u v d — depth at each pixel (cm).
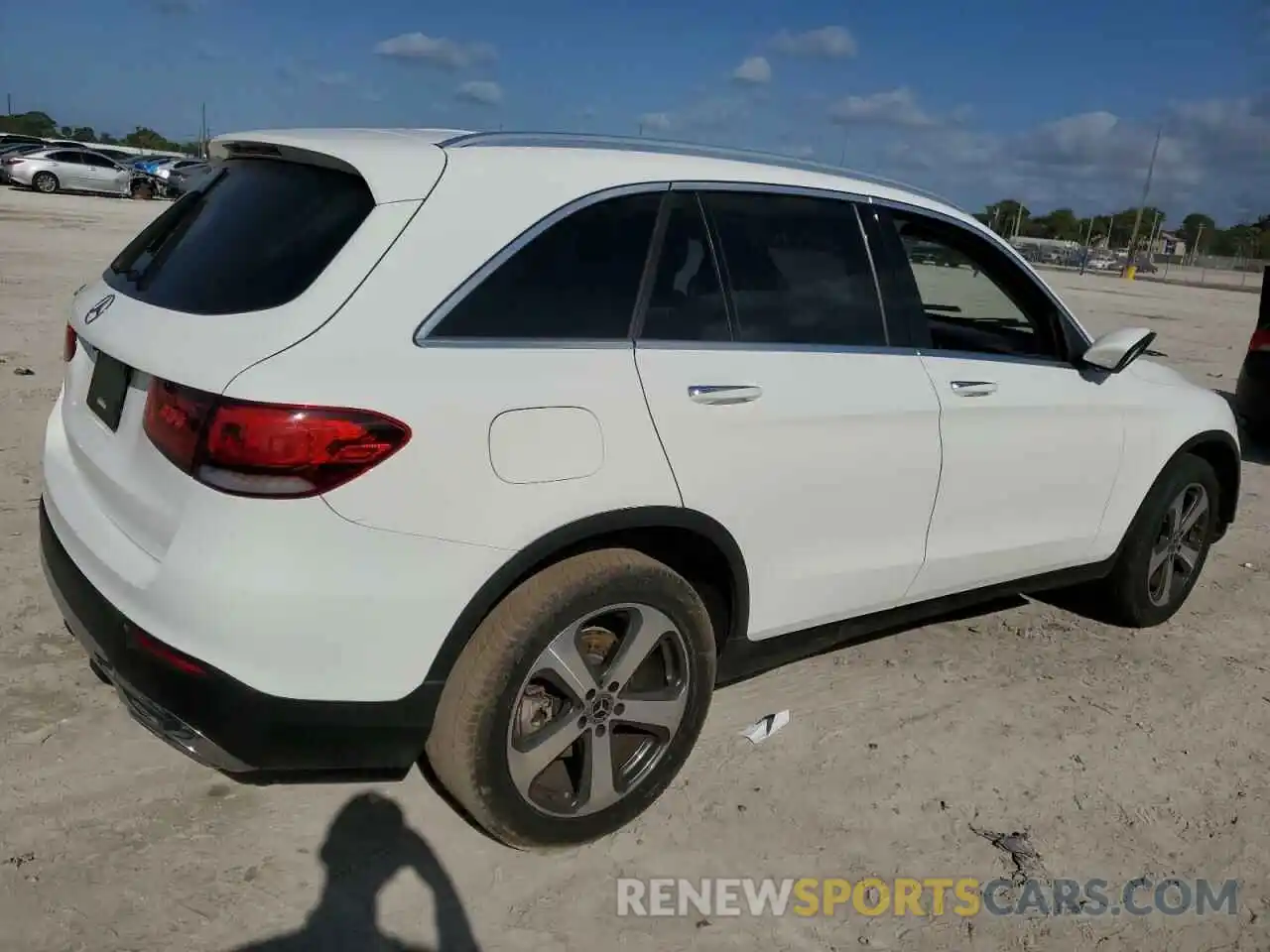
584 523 272
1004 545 402
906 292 363
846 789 343
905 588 372
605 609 283
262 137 297
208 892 272
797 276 334
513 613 269
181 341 253
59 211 2509
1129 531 462
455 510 252
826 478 329
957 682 425
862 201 358
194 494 239
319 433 234
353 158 270
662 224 303
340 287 250
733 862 304
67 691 356
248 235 274
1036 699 417
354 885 280
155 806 304
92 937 253
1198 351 1590
